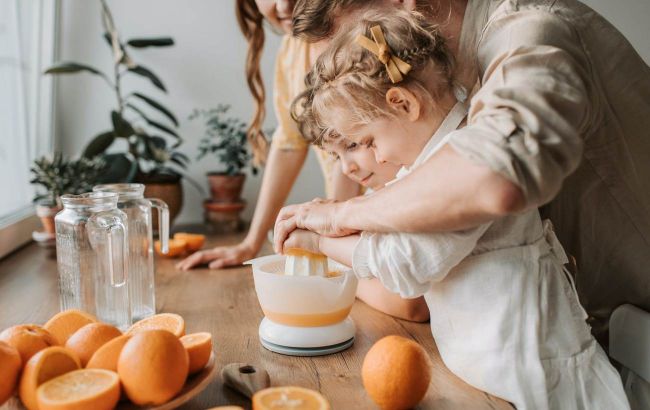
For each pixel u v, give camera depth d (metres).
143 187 1.22
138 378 0.70
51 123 2.30
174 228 2.20
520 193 0.69
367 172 1.05
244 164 2.22
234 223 2.16
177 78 2.36
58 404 0.65
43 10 2.24
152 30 2.33
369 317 1.16
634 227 1.02
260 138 1.94
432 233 0.80
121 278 1.06
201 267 1.61
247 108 2.39
